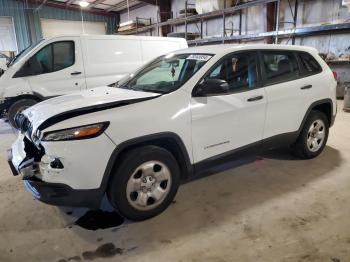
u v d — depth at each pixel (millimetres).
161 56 3459
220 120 2688
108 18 18641
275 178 3225
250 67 2967
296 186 3020
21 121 2693
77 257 2053
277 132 3209
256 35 9000
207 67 2689
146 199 2422
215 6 9969
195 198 2822
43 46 5359
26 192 3049
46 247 2166
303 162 3648
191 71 2734
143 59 6340
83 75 5676
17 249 2150
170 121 2387
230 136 2803
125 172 2266
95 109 2244
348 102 6480
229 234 2256
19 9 15359
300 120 3398
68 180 2090
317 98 3496
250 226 2350
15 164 2475
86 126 2088
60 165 2094
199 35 11969
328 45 8219
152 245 2154
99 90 3094
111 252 2094
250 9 10172
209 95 2619
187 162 2564
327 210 2543
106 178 2189
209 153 2695
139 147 2352
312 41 8602
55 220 2520
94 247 2152
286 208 2602
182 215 2533
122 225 2412
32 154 2393
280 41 9383
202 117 2562
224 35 10188
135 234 2289
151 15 15867
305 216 2463
